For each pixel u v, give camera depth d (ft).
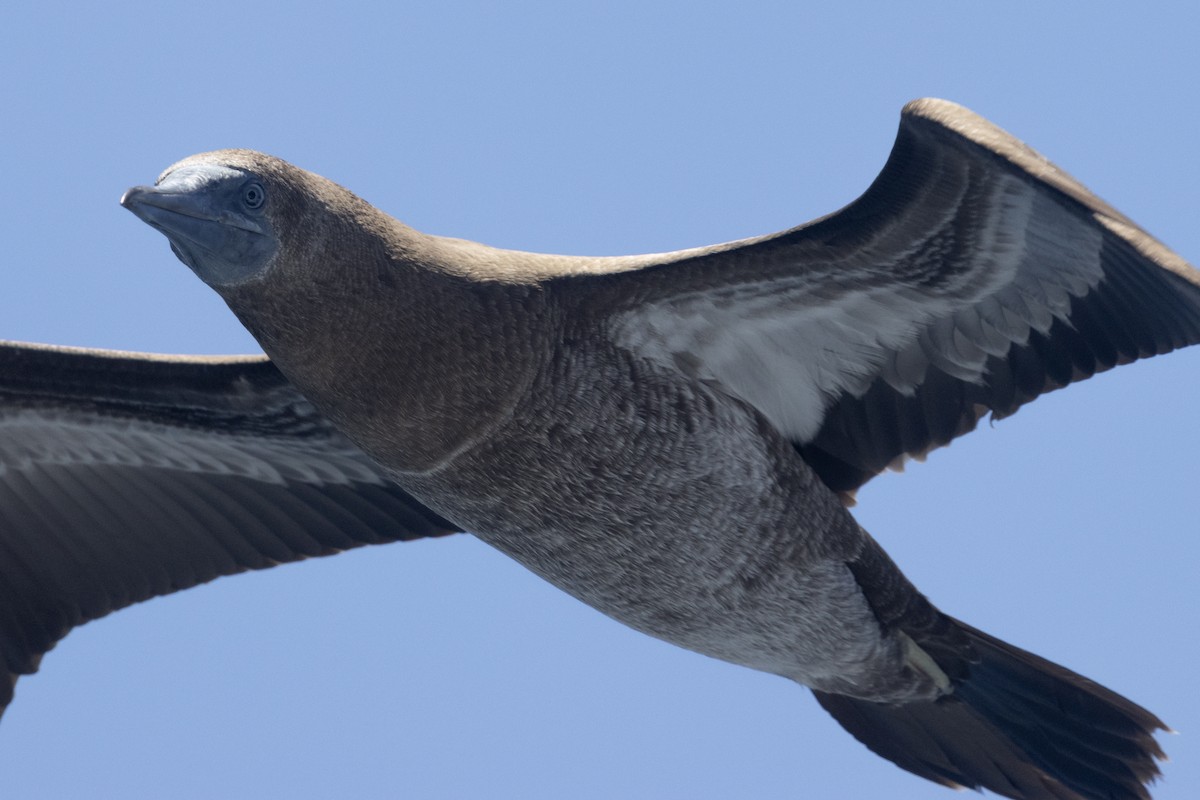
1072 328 45.44
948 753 49.80
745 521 46.29
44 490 51.08
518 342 44.57
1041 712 48.57
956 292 45.57
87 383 49.88
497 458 45.09
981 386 46.93
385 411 44.80
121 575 51.96
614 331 45.34
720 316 45.85
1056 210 43.01
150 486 51.88
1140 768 47.98
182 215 42.88
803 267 45.24
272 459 51.88
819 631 47.67
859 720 50.39
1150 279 43.39
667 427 45.62
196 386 49.98
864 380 47.34
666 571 46.62
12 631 50.75
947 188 43.24
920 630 48.11
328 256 44.06
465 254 45.68
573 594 48.21
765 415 46.91
